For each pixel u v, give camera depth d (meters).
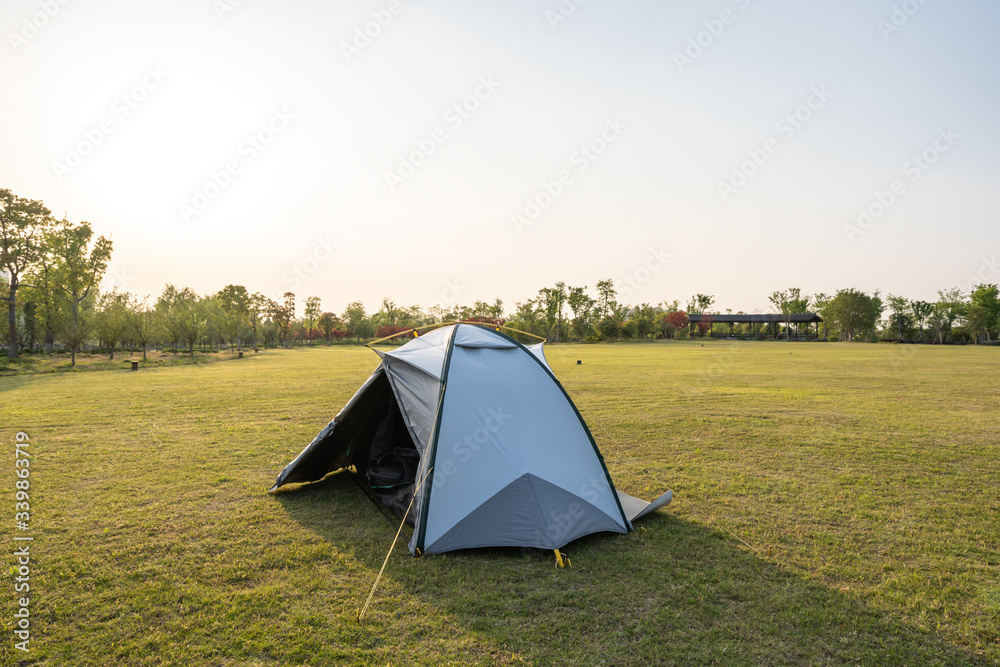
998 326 78.75
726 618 4.11
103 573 4.76
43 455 8.99
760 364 31.48
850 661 3.62
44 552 5.20
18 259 39.16
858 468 8.34
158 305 48.75
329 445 7.25
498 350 6.57
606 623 4.04
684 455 9.18
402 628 3.96
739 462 8.73
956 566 5.02
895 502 6.77
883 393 17.16
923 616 4.16
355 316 90.31
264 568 4.91
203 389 18.64
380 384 7.27
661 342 82.19
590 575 4.80
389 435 7.73
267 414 13.25
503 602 4.31
